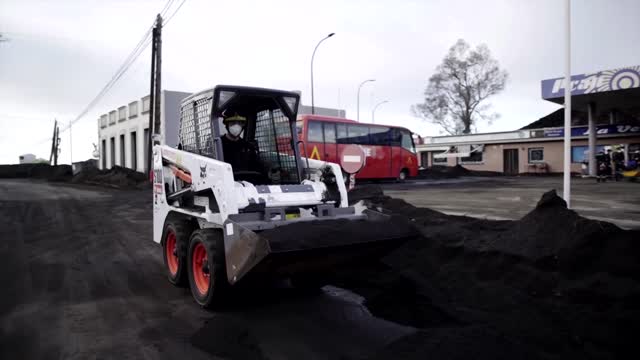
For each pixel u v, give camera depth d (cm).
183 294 573
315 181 585
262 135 665
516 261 527
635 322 392
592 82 2361
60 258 800
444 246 603
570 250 495
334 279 597
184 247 581
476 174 3744
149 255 829
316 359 372
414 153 2825
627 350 359
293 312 493
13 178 5325
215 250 485
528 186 2155
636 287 434
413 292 552
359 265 518
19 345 409
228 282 482
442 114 5441
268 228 468
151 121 2478
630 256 463
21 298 555
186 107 653
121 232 1102
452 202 1398
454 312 478
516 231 573
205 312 499
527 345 373
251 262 424
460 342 376
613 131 3291
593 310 425
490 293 504
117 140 3922
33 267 727
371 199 960
